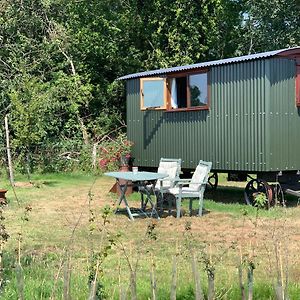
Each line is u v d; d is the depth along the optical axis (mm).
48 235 9031
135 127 16250
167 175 11312
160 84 14930
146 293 5305
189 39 25719
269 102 12391
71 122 24094
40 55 24141
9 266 6078
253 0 27828
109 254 7492
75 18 25438
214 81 13570
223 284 5668
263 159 12461
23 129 18734
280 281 4730
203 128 13930
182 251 7367
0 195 12680
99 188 16453
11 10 24062
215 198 14570
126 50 26250
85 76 25297
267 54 12383
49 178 19344
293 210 12086
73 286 5453
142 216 11250
